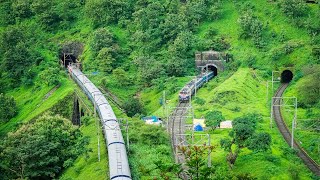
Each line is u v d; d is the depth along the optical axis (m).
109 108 139.25
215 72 189.25
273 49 182.88
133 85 180.12
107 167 104.44
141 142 115.81
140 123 125.62
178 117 133.25
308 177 99.94
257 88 161.62
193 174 67.31
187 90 146.88
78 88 172.25
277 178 96.31
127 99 164.75
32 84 194.38
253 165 100.94
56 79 181.62
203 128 121.75
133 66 193.88
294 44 181.25
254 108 139.88
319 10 194.88
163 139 115.44
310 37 187.25
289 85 166.12
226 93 146.75
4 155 110.25
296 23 193.88
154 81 174.12
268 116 136.38
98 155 111.00
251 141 100.88
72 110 164.38
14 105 176.75
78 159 115.94
